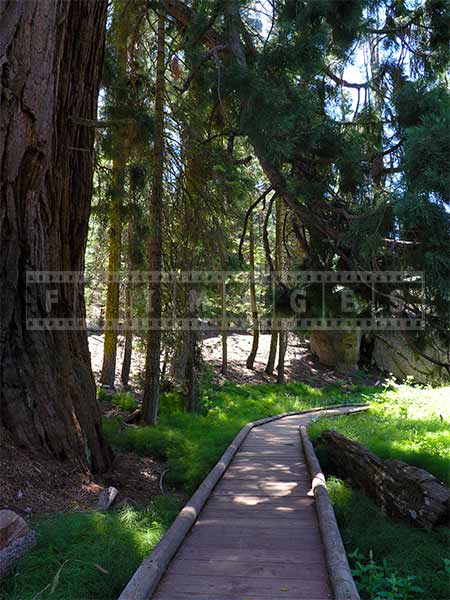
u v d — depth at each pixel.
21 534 4.09
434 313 6.04
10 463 5.68
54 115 6.89
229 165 11.45
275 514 5.56
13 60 5.50
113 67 11.04
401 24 8.24
